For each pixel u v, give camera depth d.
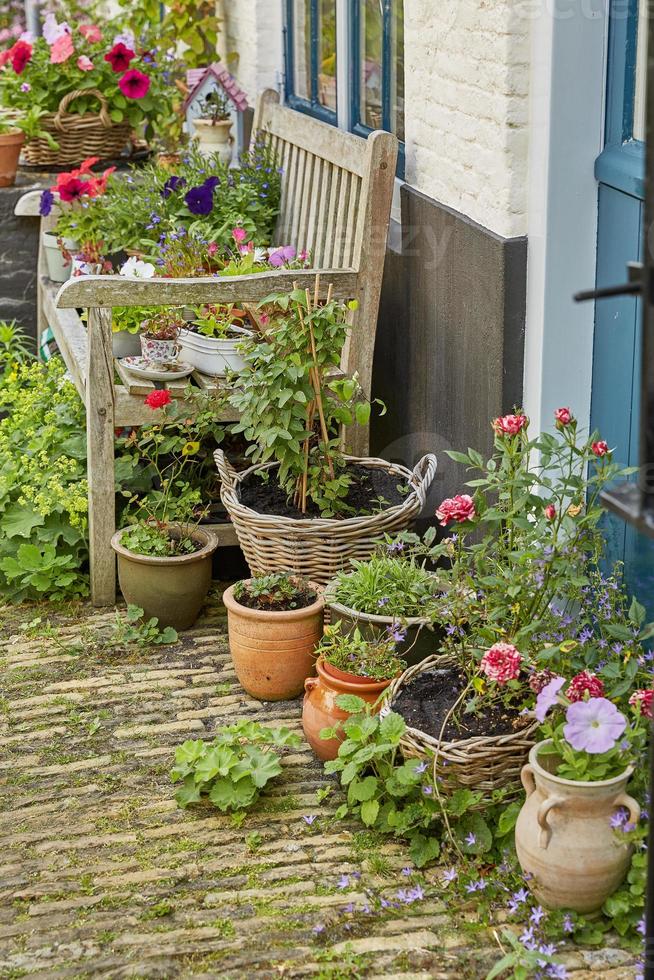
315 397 3.75
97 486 4.07
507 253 3.36
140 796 3.19
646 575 3.23
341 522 3.57
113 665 3.83
